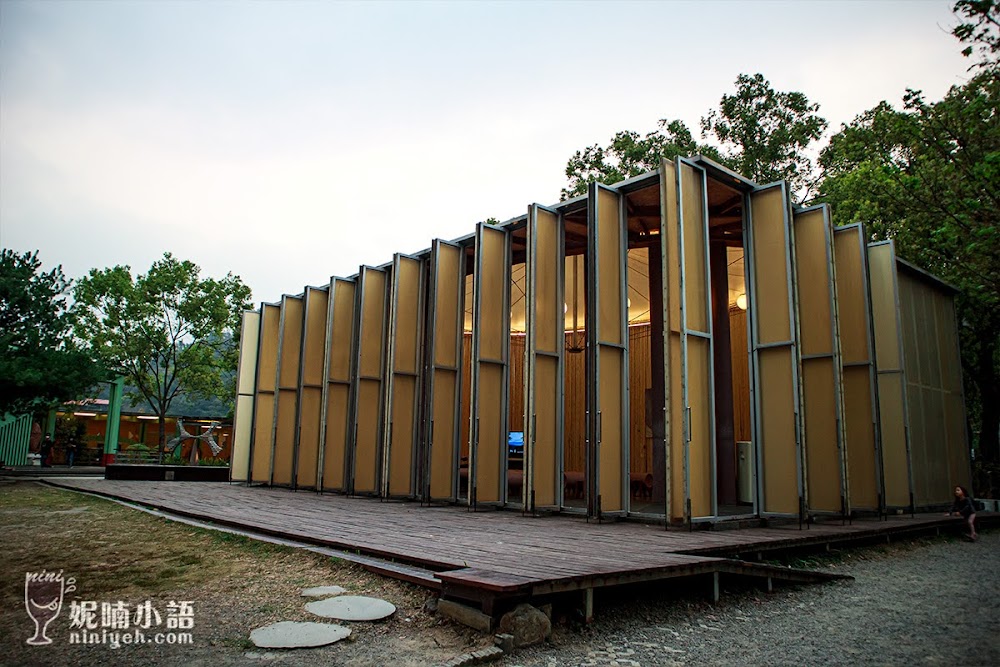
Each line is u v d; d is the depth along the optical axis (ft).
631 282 58.49
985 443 66.39
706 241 35.24
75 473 84.28
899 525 36.32
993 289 45.09
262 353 66.03
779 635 17.67
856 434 42.09
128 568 21.88
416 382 50.75
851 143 65.46
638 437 58.23
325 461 54.13
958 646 16.76
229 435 133.90
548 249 41.32
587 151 102.58
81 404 104.68
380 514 36.14
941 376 53.47
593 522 34.06
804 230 40.63
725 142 107.96
